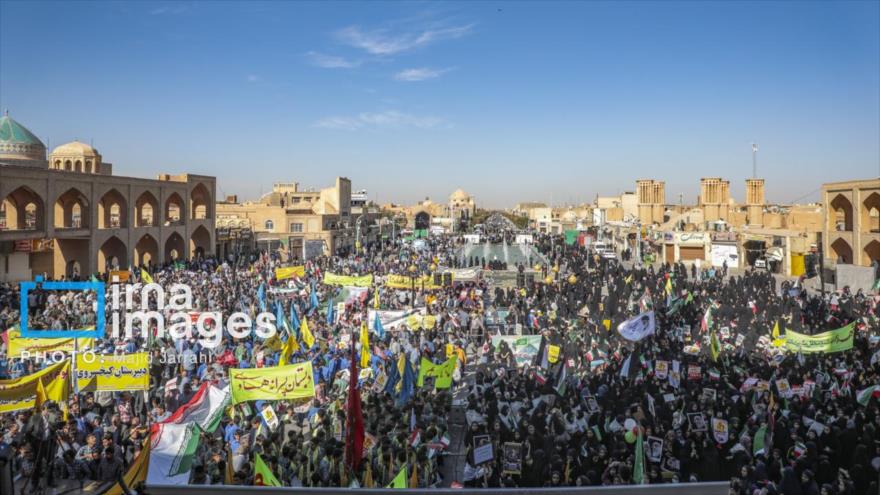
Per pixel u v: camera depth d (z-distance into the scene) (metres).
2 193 32.38
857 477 10.64
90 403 14.20
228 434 13.02
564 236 86.00
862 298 30.30
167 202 50.00
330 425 13.16
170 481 10.27
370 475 10.64
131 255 44.78
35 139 50.00
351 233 76.38
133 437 12.59
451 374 16.73
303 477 11.02
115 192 43.44
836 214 53.22
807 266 45.22
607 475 10.85
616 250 72.62
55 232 37.16
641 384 16.12
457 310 28.81
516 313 28.91
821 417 13.12
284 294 31.94
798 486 10.40
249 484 10.30
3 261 37.12
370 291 31.86
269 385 13.23
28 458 11.66
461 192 184.75
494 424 13.87
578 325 25.23
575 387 16.14
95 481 11.95
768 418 13.02
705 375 17.52
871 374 16.61
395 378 16.30
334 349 19.89
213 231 57.03
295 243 67.50
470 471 12.23
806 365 17.69
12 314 23.58
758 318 25.81
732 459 11.96
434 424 13.95
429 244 77.06
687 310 28.14
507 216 155.50
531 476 11.23
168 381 15.98
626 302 31.09
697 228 67.12
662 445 11.98
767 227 62.84
